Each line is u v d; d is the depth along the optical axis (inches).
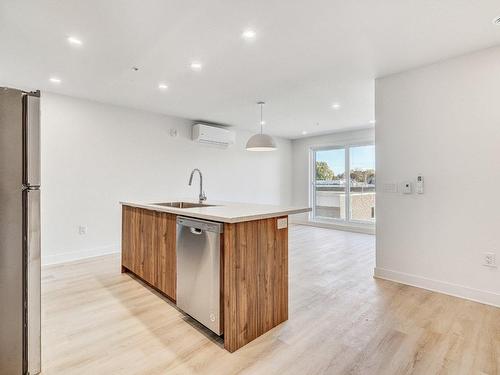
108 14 79.7
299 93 149.6
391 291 110.0
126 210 131.1
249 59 108.7
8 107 57.6
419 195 114.0
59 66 114.8
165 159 195.8
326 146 272.5
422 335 78.2
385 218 124.0
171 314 91.0
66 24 84.7
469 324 84.0
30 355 60.7
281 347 73.0
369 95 152.8
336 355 69.5
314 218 283.7
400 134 119.3
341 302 100.3
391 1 74.2
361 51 101.9
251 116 200.2
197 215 80.4
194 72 121.5
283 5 75.9
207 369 64.3
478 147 100.2
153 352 70.7
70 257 154.6
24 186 59.6
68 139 153.6
